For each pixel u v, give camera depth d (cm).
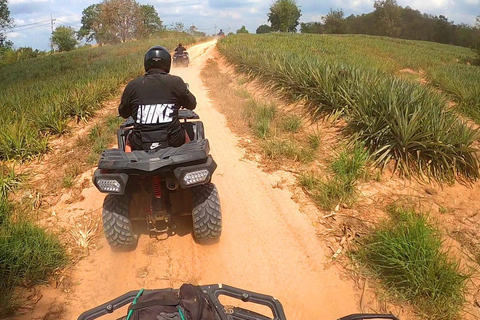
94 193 542
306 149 686
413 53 3044
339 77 873
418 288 349
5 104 936
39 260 377
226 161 657
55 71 2288
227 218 487
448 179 588
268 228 466
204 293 231
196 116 486
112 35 5975
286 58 1227
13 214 477
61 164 642
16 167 638
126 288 367
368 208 507
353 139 686
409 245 377
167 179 363
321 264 403
